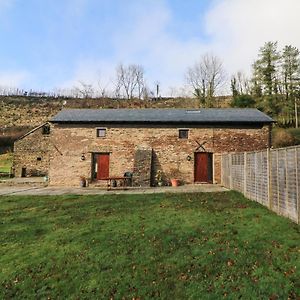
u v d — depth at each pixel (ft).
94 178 69.46
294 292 16.47
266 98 138.62
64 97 211.41
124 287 18.37
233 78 173.17
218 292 17.04
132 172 67.87
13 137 153.07
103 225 31.01
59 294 18.17
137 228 29.35
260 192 39.27
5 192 56.90
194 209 37.29
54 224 32.14
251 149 68.03
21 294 18.42
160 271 20.03
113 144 69.05
